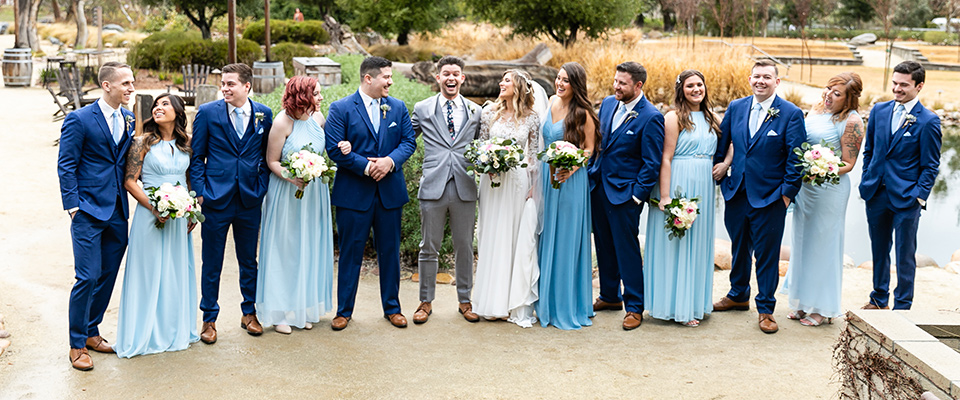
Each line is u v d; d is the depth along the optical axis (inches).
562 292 184.7
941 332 118.3
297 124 172.2
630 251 185.0
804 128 177.5
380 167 173.5
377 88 175.2
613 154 182.9
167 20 1310.3
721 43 930.1
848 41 1391.5
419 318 184.9
